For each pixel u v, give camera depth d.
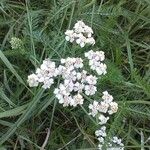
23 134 0.13
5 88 0.14
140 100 0.13
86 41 0.13
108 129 0.13
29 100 0.13
